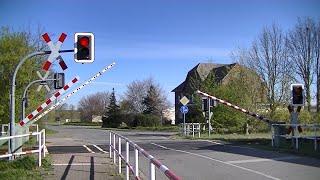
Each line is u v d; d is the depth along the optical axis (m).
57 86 24.56
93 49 16.61
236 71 50.53
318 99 56.03
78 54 16.48
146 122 75.12
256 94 48.81
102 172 14.72
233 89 47.16
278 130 25.52
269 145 26.58
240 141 31.09
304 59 55.94
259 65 49.97
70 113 144.00
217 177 14.09
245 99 46.66
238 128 46.19
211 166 16.98
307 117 43.00
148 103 88.25
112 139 20.14
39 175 13.91
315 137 22.52
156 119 76.12
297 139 23.41
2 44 32.75
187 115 59.06
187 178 13.91
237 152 22.78
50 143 32.34
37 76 33.22
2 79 31.66
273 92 48.75
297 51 55.62
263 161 18.50
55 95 20.20
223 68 68.50
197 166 17.03
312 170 15.51
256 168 16.19
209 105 39.38
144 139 36.38
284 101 48.34
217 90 46.69
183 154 22.03
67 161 18.23
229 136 38.78
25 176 13.56
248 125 46.25
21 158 16.38
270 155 21.08
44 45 39.91
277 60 50.28
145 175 14.62
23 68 31.92
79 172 14.72
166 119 89.94
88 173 14.48
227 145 27.84
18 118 31.16
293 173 14.77
